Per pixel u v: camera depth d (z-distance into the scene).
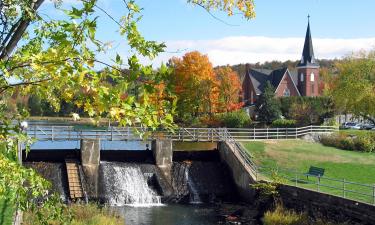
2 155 4.72
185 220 27.69
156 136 37.47
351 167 34.78
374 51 51.28
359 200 24.50
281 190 28.66
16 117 5.30
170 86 4.25
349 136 44.34
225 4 6.81
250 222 27.28
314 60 96.12
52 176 32.25
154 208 31.42
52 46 4.58
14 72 4.52
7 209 17.05
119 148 52.03
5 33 4.90
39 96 4.92
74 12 3.88
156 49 4.37
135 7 4.43
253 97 94.06
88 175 33.31
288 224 24.42
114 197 32.78
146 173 35.06
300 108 67.44
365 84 49.12
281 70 94.56
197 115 64.94
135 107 4.19
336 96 51.22
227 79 66.00
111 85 4.39
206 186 35.19
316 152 39.38
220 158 38.69
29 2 4.83
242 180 33.97
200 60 64.00
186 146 46.03
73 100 4.38
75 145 57.06
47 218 5.48
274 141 42.62
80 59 4.01
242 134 53.91
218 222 27.23
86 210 23.78
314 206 25.70
